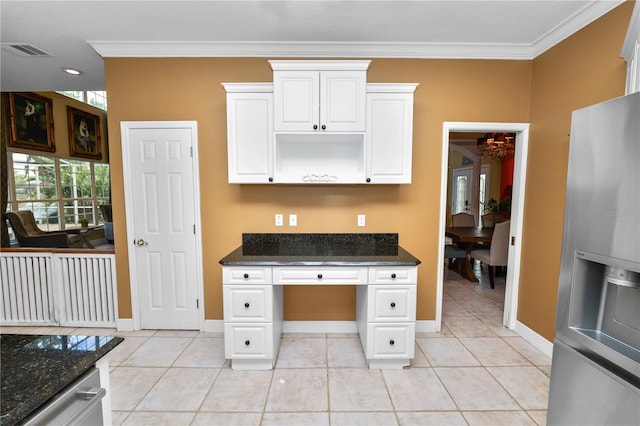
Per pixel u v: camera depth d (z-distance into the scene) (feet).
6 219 14.58
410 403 6.16
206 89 8.60
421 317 9.22
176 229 8.97
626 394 3.23
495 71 8.64
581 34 6.88
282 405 6.11
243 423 5.65
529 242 8.66
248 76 8.57
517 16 6.93
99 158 23.52
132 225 8.95
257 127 7.77
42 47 8.38
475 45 8.31
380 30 7.64
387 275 7.13
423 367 7.39
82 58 9.07
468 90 8.66
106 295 9.37
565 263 3.97
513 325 9.26
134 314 9.20
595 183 3.52
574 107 7.08
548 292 7.89
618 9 6.03
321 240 9.02
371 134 7.80
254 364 7.32
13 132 16.66
